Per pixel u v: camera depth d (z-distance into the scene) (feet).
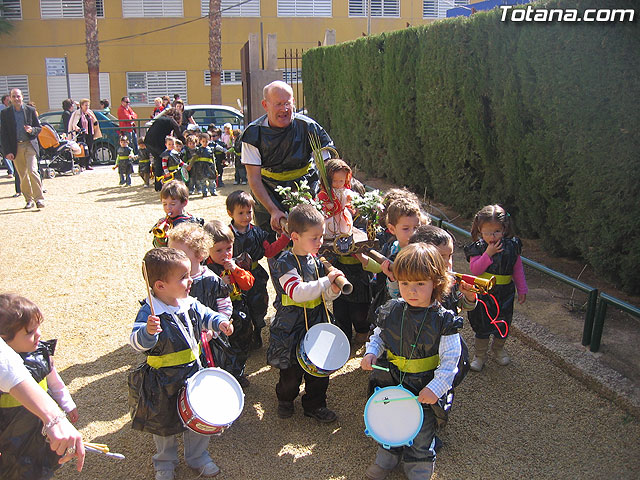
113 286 19.83
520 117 20.74
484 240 13.15
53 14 91.15
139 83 93.81
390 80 31.37
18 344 8.47
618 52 15.79
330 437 11.39
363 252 12.84
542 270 14.78
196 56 94.07
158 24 92.22
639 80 15.39
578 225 18.42
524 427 11.51
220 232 12.76
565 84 17.69
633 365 13.10
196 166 36.19
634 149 15.80
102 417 12.12
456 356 9.43
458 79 24.29
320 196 14.07
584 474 10.17
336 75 40.93
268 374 13.92
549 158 19.26
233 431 11.59
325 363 10.66
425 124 27.94
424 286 9.36
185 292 9.53
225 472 10.38
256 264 14.67
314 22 93.15
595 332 13.58
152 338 9.11
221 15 91.76
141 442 11.31
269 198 15.12
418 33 27.91
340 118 41.16
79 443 7.39
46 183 44.21
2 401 8.35
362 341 15.15
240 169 41.83
